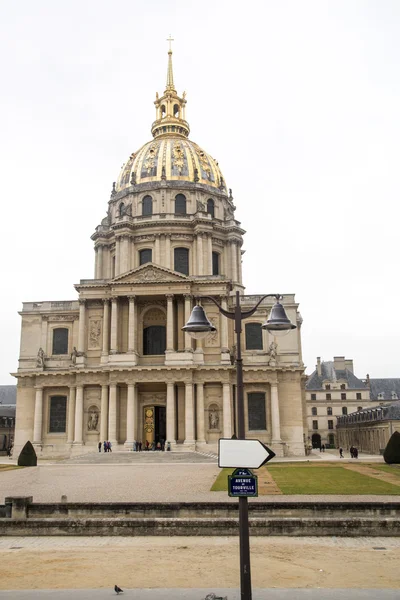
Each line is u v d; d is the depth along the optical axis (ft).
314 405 536.83
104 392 298.15
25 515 94.22
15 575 66.49
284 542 82.33
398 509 93.45
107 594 57.57
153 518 90.68
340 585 61.93
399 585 61.82
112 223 377.30
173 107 429.38
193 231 360.69
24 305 328.08
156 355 309.01
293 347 311.88
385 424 338.75
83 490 134.10
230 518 91.25
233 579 64.49
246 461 53.57
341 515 93.45
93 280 313.12
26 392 315.78
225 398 294.46
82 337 307.99
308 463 235.81
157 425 310.65
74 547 80.59
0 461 294.05
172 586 62.03
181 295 305.73
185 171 379.14
